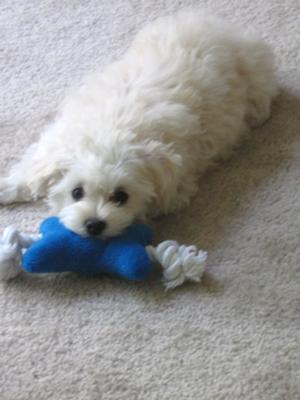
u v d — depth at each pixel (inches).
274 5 42.2
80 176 27.2
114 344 26.9
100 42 40.0
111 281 28.9
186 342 27.0
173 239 30.7
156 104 29.7
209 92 31.9
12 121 35.2
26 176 29.5
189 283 28.9
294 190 32.6
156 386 25.9
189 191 31.6
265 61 35.8
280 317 27.9
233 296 28.5
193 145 31.4
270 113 36.4
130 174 27.3
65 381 26.0
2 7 42.2
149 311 27.9
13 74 37.9
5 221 31.0
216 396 25.6
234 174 33.5
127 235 28.4
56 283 28.8
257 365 26.4
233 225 31.2
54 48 39.5
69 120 29.4
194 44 33.2
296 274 29.3
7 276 28.5
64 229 28.0
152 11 42.1
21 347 26.8
